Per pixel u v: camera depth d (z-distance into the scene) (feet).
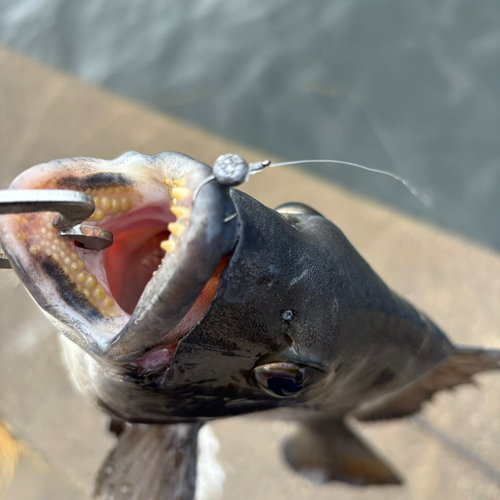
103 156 1.78
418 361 0.78
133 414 0.73
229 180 0.46
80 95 1.90
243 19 2.55
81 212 0.47
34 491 1.25
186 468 0.80
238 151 1.77
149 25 2.59
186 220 0.46
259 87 2.38
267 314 0.54
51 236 0.50
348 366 0.65
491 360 0.92
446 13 2.41
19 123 1.83
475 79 2.27
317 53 2.43
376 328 0.65
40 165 0.50
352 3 2.47
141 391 0.63
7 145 1.79
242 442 1.36
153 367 0.58
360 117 2.27
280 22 2.49
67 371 1.35
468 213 2.03
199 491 1.30
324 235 0.61
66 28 2.64
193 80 2.44
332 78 2.35
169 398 0.64
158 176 0.52
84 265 0.52
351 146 2.21
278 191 1.67
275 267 0.54
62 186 0.50
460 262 1.56
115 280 0.59
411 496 1.31
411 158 2.15
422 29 2.39
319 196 1.67
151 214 0.56
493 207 2.03
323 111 2.29
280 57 2.42
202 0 2.61
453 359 0.91
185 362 0.56
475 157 2.12
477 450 1.34
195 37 2.53
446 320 1.49
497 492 1.30
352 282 0.61
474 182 2.08
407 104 2.26
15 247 0.49
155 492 0.79
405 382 0.85
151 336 0.48
